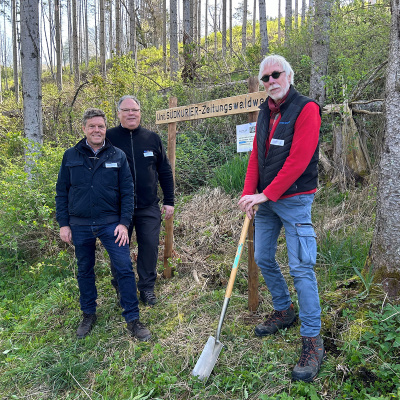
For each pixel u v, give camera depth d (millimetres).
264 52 11266
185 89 8414
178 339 2850
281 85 2305
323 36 6918
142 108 8070
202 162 6113
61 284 3910
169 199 3762
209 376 2410
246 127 3068
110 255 3006
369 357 2211
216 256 4051
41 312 3572
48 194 4863
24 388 2615
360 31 7234
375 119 5324
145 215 3445
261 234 2605
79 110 9508
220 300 3268
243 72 9438
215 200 5078
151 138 3486
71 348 2936
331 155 5297
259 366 2420
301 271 2295
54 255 4598
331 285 3029
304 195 2348
